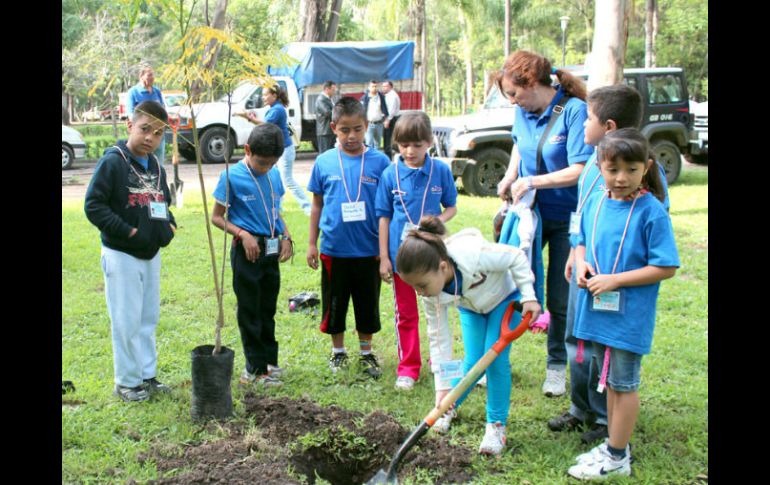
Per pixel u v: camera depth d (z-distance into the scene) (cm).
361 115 457
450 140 1254
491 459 361
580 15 4069
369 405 421
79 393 436
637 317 325
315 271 732
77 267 752
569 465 353
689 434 384
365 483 343
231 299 645
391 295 662
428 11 4122
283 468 351
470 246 352
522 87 418
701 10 3453
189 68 363
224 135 1717
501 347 348
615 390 334
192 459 359
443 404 338
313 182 473
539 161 428
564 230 431
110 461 357
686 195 1205
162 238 427
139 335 432
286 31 2219
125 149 416
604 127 355
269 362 463
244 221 443
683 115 1350
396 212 449
